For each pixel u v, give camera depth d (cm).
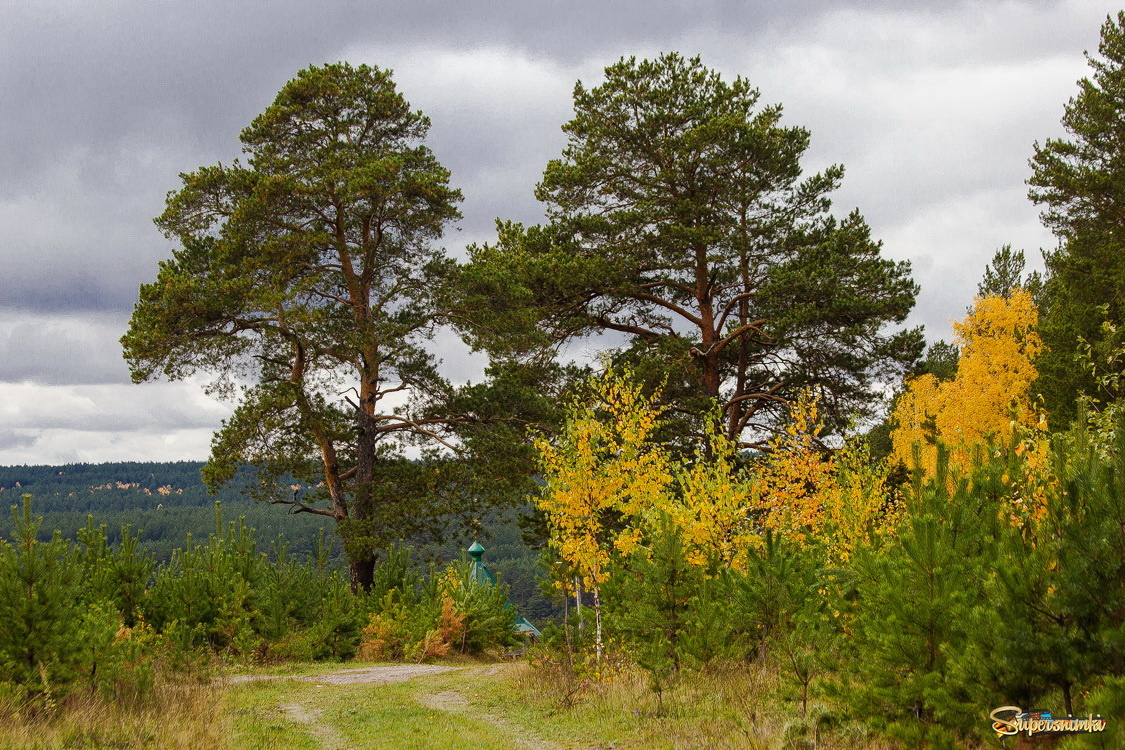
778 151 2978
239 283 2811
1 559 1269
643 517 1591
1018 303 2572
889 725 789
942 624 786
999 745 719
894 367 2845
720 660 1306
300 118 3158
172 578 2170
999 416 2425
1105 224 2773
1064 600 704
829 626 1023
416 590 2944
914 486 944
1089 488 718
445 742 1091
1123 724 625
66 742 1023
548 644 1669
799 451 1816
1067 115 2872
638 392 1692
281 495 3203
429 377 3170
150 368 2881
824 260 2858
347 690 1656
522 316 2977
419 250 3272
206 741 1049
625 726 1129
